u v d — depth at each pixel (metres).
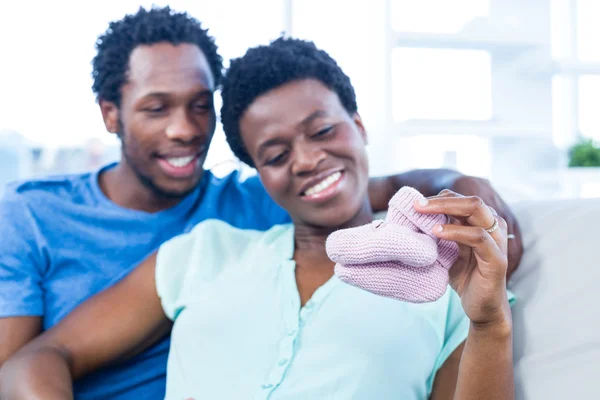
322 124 0.98
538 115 2.69
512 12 2.60
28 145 2.41
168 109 1.17
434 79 2.66
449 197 0.72
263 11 2.46
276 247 1.07
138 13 1.22
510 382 0.76
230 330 0.97
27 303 1.14
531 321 0.92
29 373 0.94
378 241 0.69
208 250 1.10
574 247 0.96
